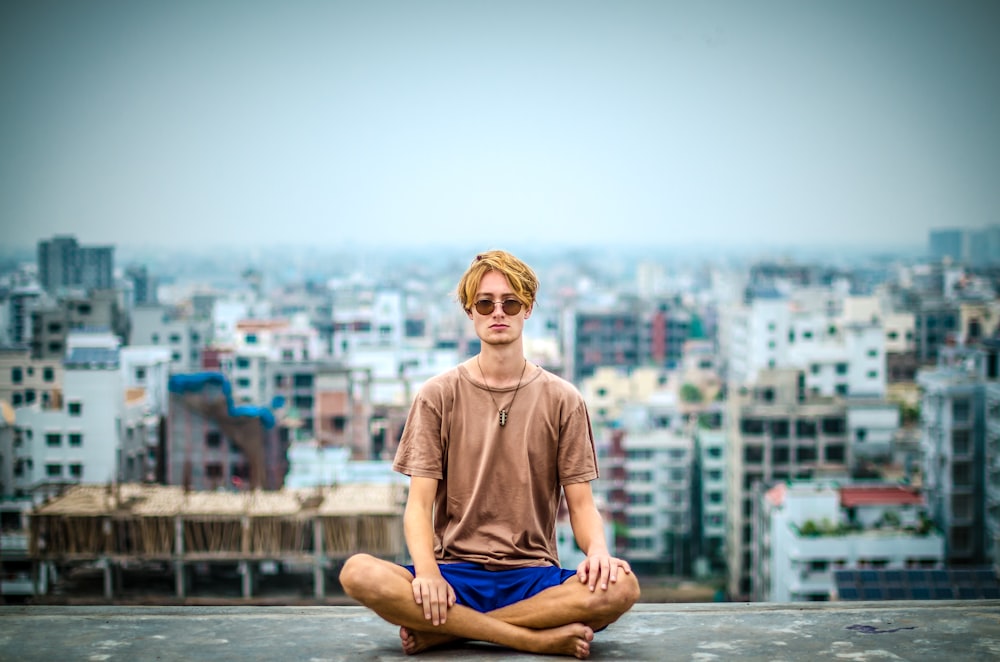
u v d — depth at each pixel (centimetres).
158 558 2991
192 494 3194
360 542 2925
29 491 3550
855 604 446
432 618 374
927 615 430
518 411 402
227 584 2994
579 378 8750
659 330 8812
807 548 3139
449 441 404
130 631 410
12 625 418
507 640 380
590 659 376
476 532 402
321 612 436
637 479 5078
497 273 400
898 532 3170
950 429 3759
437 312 8975
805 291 7794
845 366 6000
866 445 4669
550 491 409
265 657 380
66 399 4050
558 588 382
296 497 3102
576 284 12325
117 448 4075
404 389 5216
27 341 6331
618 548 5075
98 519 2984
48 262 8469
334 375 4556
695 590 4712
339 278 10525
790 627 414
